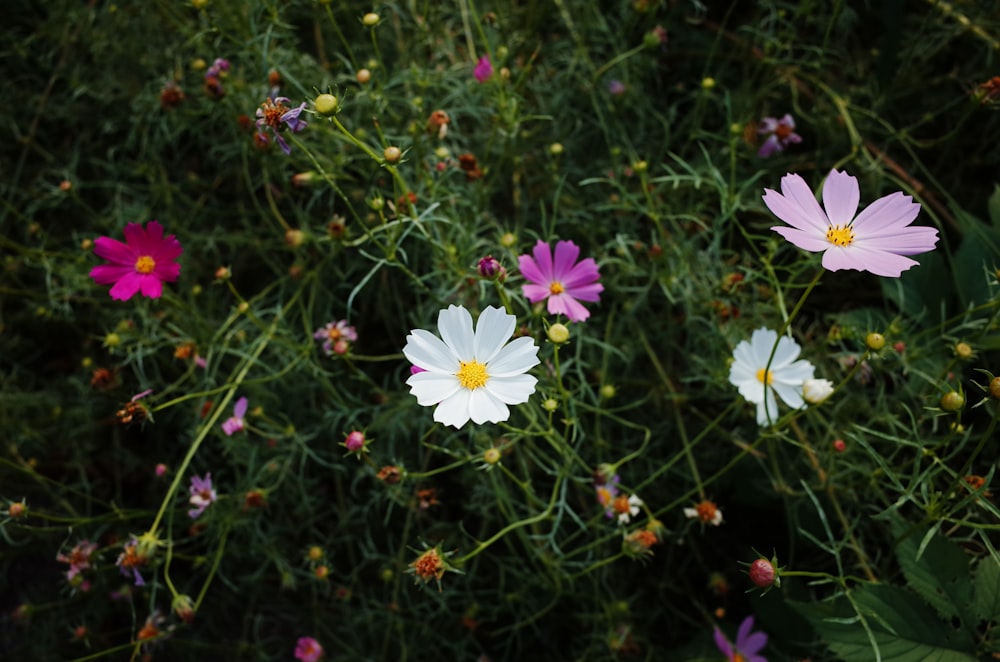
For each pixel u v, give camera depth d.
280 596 0.74
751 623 0.63
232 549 0.70
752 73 0.82
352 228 0.75
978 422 0.68
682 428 0.67
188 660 0.74
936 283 0.70
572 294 0.60
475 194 0.71
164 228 0.80
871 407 0.69
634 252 0.74
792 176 0.50
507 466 0.70
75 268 0.75
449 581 0.72
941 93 0.80
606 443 0.67
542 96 0.81
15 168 0.84
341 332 0.65
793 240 0.47
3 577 0.75
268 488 0.68
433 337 0.51
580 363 0.64
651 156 0.79
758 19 0.82
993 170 0.80
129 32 0.83
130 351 0.73
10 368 0.82
